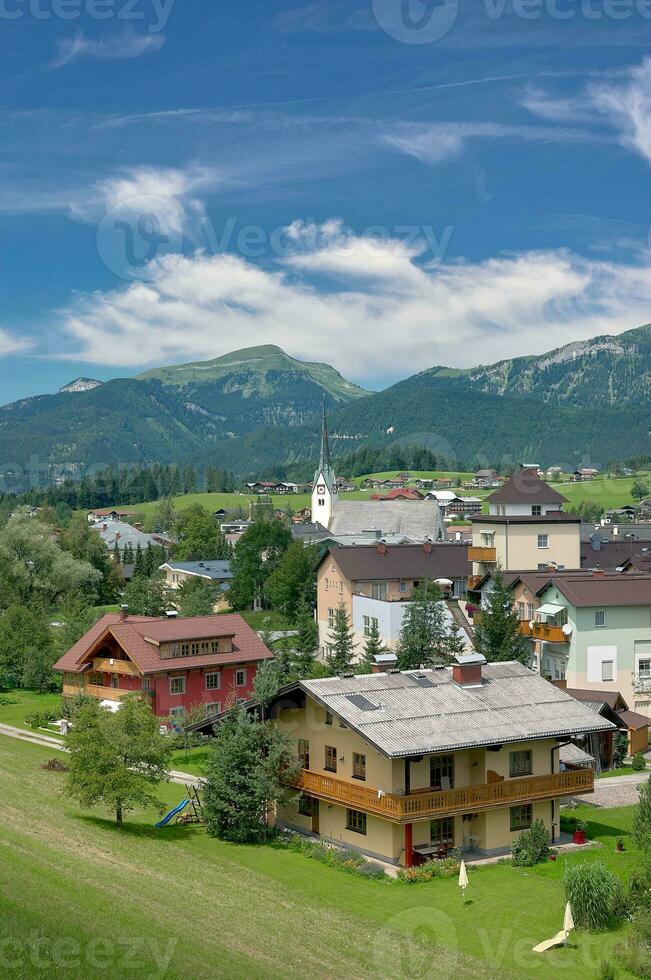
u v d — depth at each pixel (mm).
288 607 121312
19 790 53719
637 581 71438
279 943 32781
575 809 53250
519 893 39750
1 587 122625
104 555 162875
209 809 47562
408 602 88625
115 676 76000
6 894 33500
